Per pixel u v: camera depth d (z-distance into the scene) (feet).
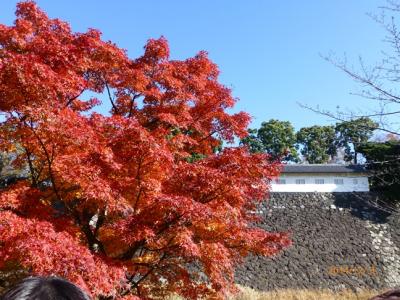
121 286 22.33
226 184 24.58
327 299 62.44
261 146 185.26
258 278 71.51
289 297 62.80
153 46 33.37
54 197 27.17
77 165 22.80
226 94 34.81
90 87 30.37
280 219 85.66
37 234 19.66
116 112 34.06
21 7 29.60
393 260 77.36
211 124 34.94
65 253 18.66
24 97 22.43
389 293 9.01
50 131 22.59
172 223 23.43
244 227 28.71
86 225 26.94
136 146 23.43
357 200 90.74
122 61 30.83
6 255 18.61
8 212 20.58
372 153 90.22
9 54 22.17
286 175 96.17
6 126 24.35
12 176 43.50
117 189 23.58
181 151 31.89
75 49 28.14
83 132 22.84
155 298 30.68
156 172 25.36
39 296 5.09
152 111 33.17
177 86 32.45
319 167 97.14
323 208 88.99
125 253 26.37
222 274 31.35
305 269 74.13
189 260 27.02
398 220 86.12
